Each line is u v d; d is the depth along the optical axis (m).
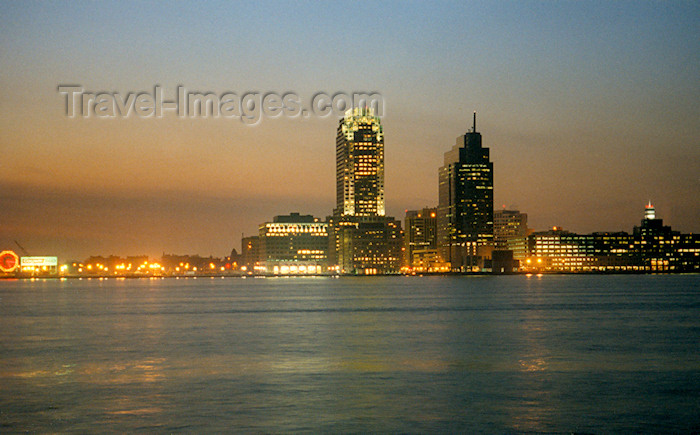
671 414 54.56
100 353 87.50
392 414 54.53
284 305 192.50
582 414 54.50
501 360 79.94
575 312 156.88
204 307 184.88
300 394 61.47
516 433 49.69
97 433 49.66
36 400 59.41
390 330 115.00
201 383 66.50
